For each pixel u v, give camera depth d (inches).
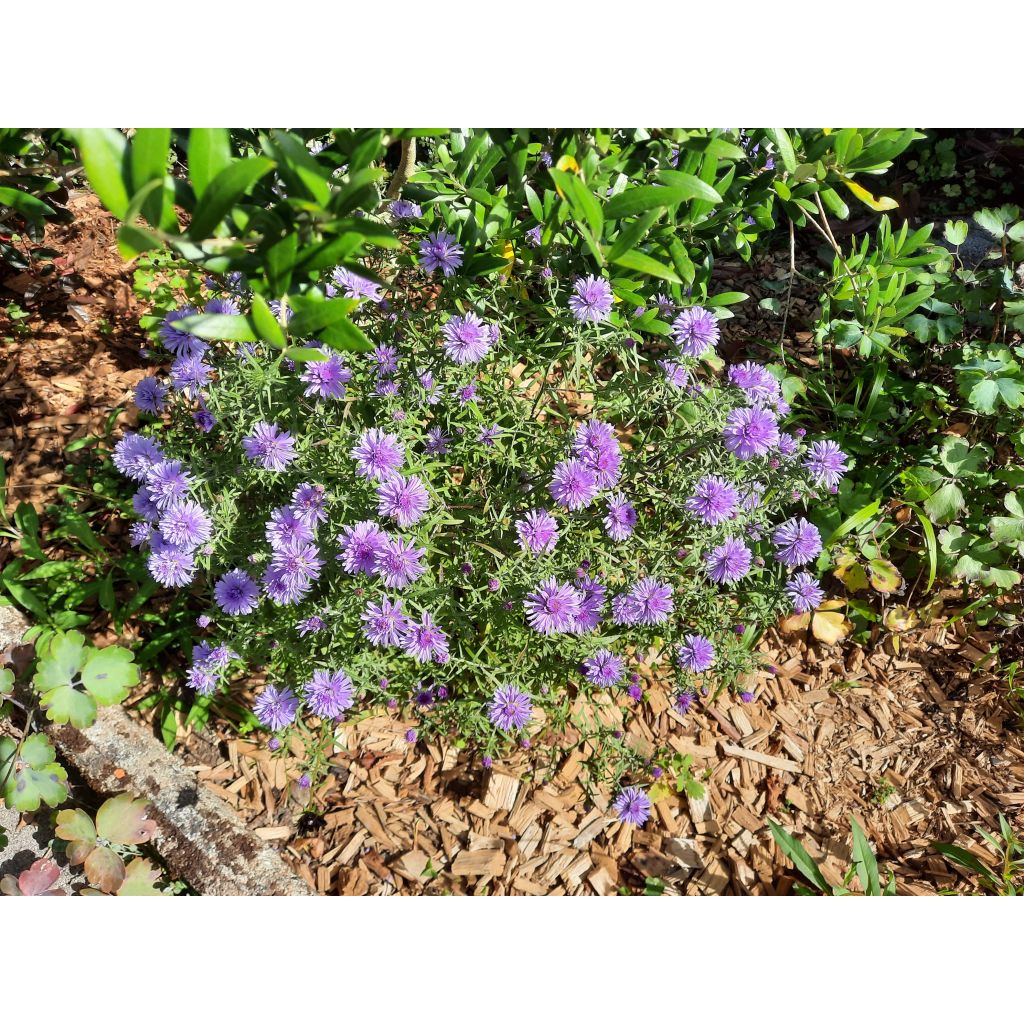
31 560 33.3
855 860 28.9
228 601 27.0
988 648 35.9
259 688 31.5
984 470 35.8
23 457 35.5
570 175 21.7
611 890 29.1
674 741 32.6
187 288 36.3
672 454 30.1
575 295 29.1
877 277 36.5
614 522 28.0
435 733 31.3
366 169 18.3
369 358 29.4
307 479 28.0
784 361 41.1
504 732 29.5
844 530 33.2
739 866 30.1
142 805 27.9
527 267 32.7
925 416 38.6
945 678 35.4
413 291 31.4
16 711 30.9
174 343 27.4
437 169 29.8
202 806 28.7
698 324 28.8
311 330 18.4
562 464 27.2
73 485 35.1
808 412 40.4
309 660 28.5
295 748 30.9
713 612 30.8
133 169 15.5
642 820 29.3
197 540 26.2
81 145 15.2
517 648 30.0
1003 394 33.7
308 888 27.9
